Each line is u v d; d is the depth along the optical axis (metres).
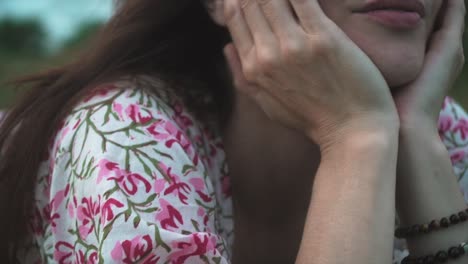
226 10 0.94
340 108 0.90
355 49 0.89
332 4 0.90
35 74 0.99
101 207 0.84
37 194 0.93
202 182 0.89
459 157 1.06
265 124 0.97
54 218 0.89
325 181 0.88
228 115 0.98
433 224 0.90
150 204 0.85
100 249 0.83
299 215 1.01
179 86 0.96
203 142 0.96
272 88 0.92
